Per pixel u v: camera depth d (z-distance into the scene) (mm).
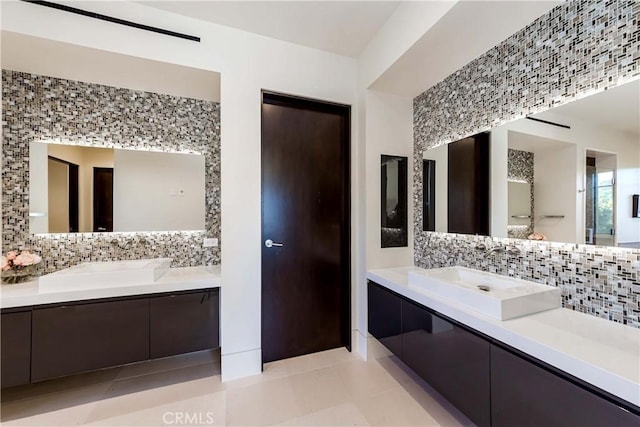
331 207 2828
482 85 2082
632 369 977
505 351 1339
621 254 1376
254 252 2389
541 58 1687
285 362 2582
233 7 2061
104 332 1987
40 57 2029
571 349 1122
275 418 1850
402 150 2793
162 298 2135
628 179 1330
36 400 2021
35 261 2162
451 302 1725
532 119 1750
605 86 1405
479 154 2125
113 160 2523
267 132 2594
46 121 2338
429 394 2102
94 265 2385
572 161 1554
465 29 1762
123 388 2172
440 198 2516
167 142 2682
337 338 2838
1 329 1771
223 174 2289
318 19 2201
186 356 2672
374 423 1802
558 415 1118
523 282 1803
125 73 2266
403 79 2428
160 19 2090
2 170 2219
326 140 2812
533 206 1773
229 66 2295
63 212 2398
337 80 2701
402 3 2016
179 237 2717
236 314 2324
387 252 2729
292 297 2688
